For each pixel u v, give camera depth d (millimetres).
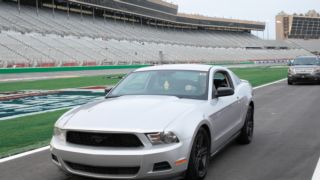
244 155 6336
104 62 47594
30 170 5711
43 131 8969
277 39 113312
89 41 55531
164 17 86125
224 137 5855
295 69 22172
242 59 86312
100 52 52688
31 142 7758
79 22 62562
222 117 5691
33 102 14875
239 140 7125
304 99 14773
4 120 10602
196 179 4793
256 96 16250
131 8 74562
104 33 62594
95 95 17516
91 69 43344
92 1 64000
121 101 5258
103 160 4199
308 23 114625
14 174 5523
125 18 78562
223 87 6051
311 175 5230
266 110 11891
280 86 21641
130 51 59562
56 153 4539
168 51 69438
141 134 4219
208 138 5160
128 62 52281
